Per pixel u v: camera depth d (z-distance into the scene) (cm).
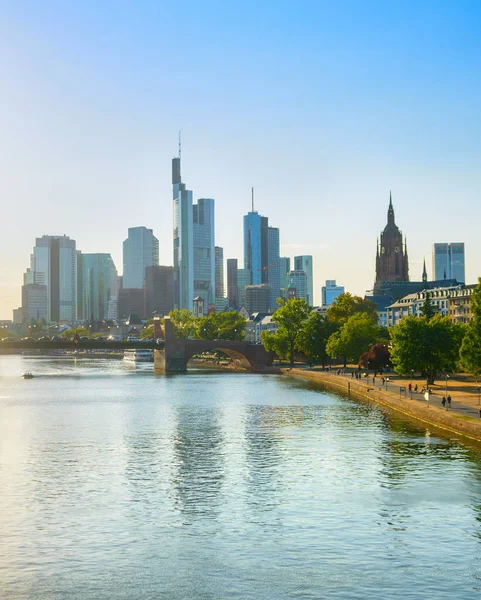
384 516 8456
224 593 6475
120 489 9744
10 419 16600
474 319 16850
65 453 12238
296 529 8038
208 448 12600
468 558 7188
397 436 13488
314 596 6397
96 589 6575
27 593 6494
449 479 10094
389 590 6500
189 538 7788
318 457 11662
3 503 9094
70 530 8056
